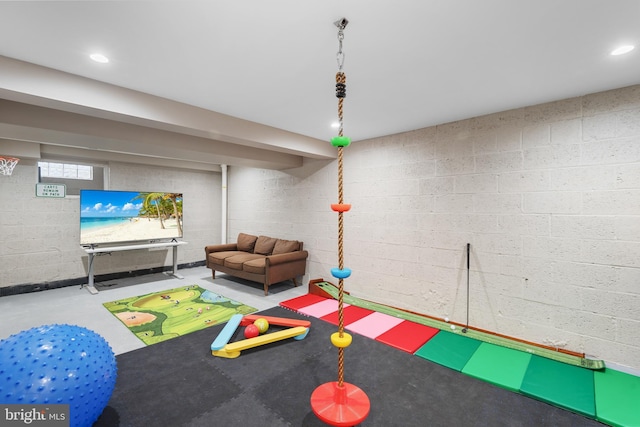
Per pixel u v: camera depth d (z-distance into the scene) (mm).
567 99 2779
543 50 1962
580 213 2711
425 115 3305
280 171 5730
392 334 3211
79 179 5148
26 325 3383
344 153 4648
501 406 2080
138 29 1767
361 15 1612
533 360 2662
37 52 2033
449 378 2410
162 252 6129
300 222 5363
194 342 3004
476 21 1654
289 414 1978
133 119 2787
